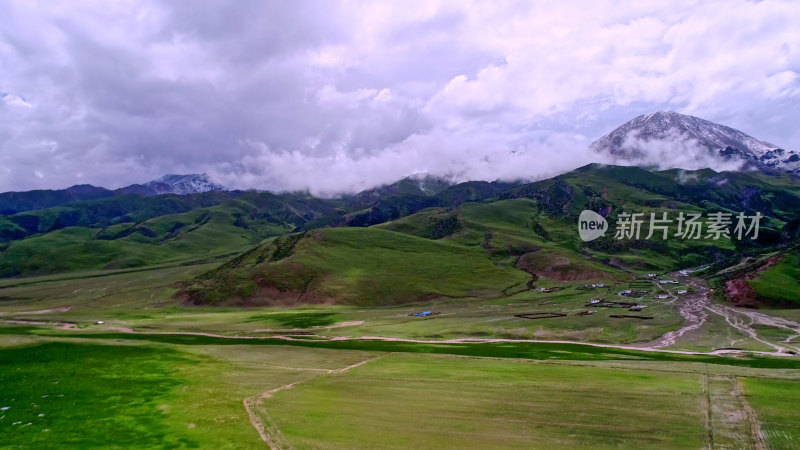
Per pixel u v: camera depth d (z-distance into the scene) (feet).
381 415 161.17
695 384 192.44
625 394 179.93
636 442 138.21
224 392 190.08
